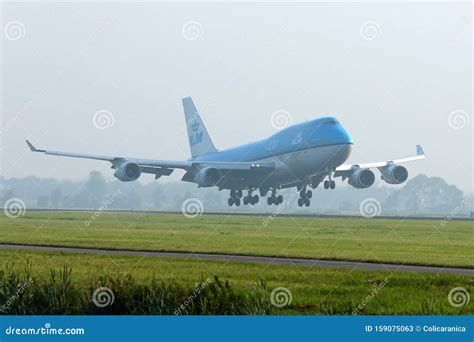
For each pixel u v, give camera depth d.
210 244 176.25
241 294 84.19
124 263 127.06
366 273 112.12
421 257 143.00
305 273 111.44
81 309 84.19
